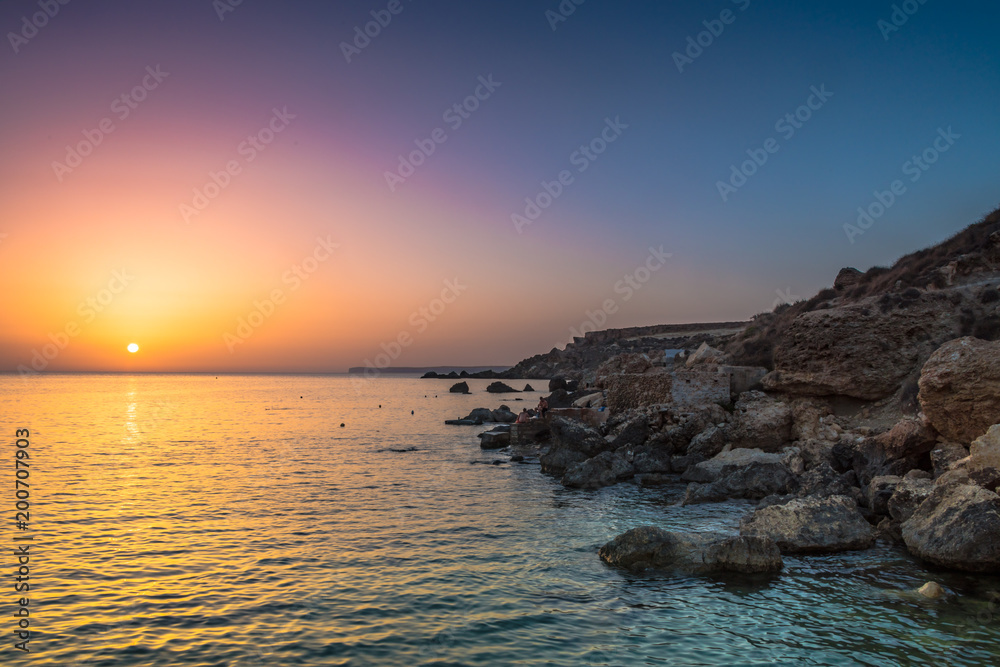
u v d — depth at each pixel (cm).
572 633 1153
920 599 1275
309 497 2472
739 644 1097
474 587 1402
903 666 996
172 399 11956
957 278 3325
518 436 4178
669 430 3169
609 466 2819
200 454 3900
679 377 3503
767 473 2350
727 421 3195
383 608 1274
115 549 1700
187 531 1905
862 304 3058
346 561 1598
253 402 11056
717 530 1880
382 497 2477
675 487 2662
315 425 6225
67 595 1338
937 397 1986
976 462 1648
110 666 1009
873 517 1888
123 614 1231
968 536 1413
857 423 2808
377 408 9338
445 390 17412
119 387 19000
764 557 1477
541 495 2519
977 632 1116
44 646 1081
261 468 3294
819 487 2106
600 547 1698
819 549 1598
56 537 1822
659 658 1046
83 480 2870
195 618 1213
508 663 1030
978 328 2720
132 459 3644
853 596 1307
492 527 1967
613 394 3788
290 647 1085
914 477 1877
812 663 1016
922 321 2870
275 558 1622
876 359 2861
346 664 1023
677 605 1289
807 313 3192
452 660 1039
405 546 1744
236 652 1064
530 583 1431
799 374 3083
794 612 1234
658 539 1557
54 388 17612
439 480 2903
